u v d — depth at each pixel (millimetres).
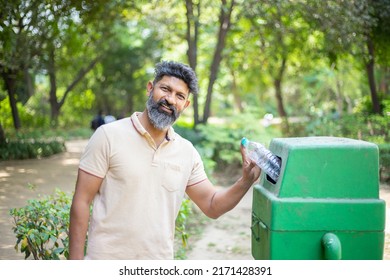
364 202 2354
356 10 9070
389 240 4543
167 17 15305
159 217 2434
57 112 24188
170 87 2432
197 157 2662
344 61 15242
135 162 2387
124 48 27328
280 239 2348
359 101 17312
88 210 2424
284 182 2359
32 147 13742
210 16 15203
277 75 18078
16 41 12242
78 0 9320
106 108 31391
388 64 12055
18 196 7781
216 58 14047
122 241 2381
